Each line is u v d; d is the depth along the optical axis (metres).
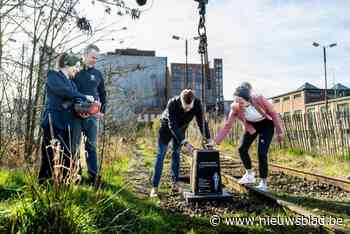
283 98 44.38
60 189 3.12
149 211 4.37
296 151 13.74
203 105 5.64
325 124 12.38
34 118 6.36
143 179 7.28
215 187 5.21
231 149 18.41
